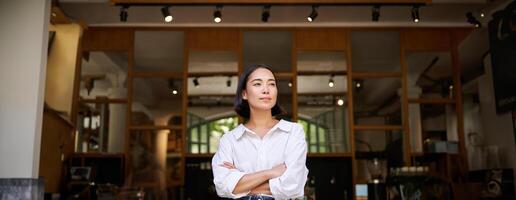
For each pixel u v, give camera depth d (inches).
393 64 317.1
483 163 309.1
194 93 314.8
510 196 273.0
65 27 296.8
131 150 308.2
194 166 312.0
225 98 315.0
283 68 322.0
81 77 311.1
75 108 298.5
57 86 289.6
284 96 315.6
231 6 281.1
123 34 315.9
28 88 195.6
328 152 305.0
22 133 191.3
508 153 289.7
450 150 305.1
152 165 309.9
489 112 316.2
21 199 183.3
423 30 317.4
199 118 313.9
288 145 64.5
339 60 316.2
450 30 318.0
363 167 305.9
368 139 309.6
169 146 312.7
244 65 327.0
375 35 319.0
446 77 316.8
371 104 314.0
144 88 317.1
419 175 258.4
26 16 202.2
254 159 65.1
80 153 301.3
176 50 320.8
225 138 67.9
